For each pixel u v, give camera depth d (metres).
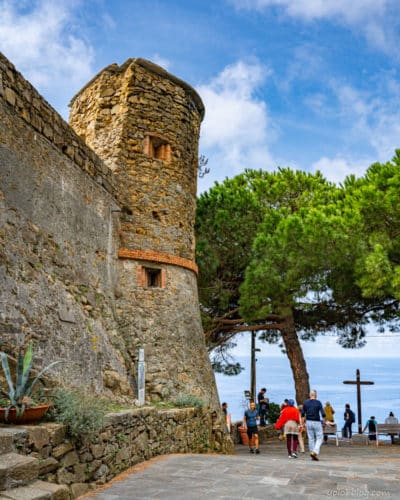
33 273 7.23
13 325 6.40
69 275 8.35
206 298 16.42
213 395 11.29
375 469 6.64
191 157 12.55
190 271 11.98
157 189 11.45
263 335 20.16
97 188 9.79
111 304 9.88
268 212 16.22
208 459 7.31
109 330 9.29
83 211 9.12
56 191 8.20
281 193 17.17
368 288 12.62
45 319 7.15
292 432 9.71
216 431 10.81
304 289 14.64
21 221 7.13
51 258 7.85
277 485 5.48
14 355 6.22
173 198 11.70
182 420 8.93
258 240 14.45
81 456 5.18
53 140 8.20
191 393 10.38
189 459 7.25
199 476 5.96
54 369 6.99
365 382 18.75
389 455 11.70
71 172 8.79
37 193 7.62
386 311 16.31
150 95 11.73
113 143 11.23
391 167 13.77
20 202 7.15
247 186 18.30
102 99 11.69
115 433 6.08
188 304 11.46
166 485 5.46
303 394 16.02
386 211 13.01
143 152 11.40
